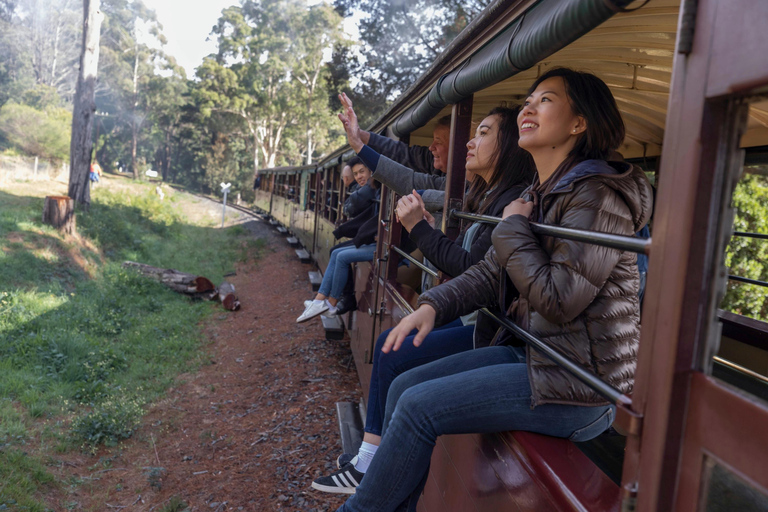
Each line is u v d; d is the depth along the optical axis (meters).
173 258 17.27
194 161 67.44
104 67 60.31
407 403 1.74
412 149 4.22
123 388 7.67
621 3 1.18
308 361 8.54
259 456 5.87
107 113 64.06
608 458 2.42
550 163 1.89
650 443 1.01
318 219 13.89
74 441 6.12
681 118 0.99
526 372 1.67
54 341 8.37
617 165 1.68
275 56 48.97
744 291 4.54
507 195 2.23
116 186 34.47
